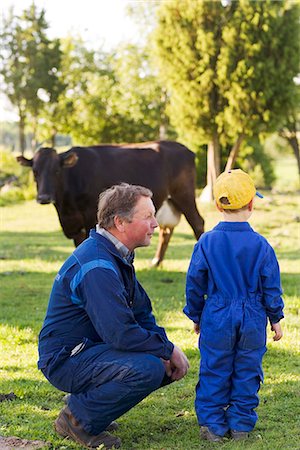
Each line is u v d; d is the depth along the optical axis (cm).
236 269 430
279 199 2762
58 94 3862
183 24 2692
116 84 4031
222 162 3659
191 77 2736
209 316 432
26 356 644
